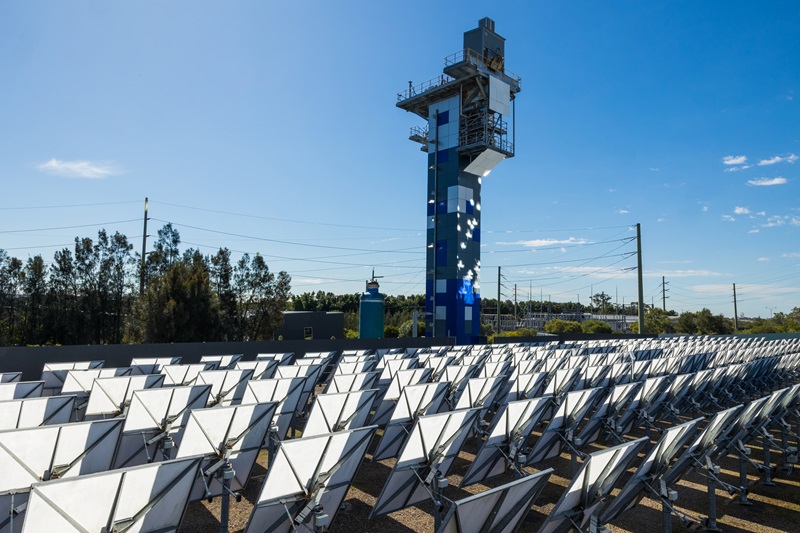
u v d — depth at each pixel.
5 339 28.84
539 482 3.71
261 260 33.41
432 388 7.55
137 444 6.64
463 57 31.34
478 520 3.47
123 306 31.36
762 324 67.19
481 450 6.12
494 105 30.41
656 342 22.00
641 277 42.16
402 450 5.30
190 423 5.47
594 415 7.61
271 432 7.98
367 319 31.88
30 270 30.00
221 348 19.61
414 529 6.05
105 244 31.36
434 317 31.44
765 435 7.76
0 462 4.37
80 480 3.25
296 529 4.46
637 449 4.33
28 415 6.23
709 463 6.06
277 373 11.30
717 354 14.21
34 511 3.08
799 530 6.12
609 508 4.80
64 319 29.42
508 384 8.97
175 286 27.52
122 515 3.54
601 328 50.75
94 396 7.89
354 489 7.45
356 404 7.01
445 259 31.25
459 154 31.50
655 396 8.94
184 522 6.14
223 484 5.40
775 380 14.84
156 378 8.47
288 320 39.22
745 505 6.90
